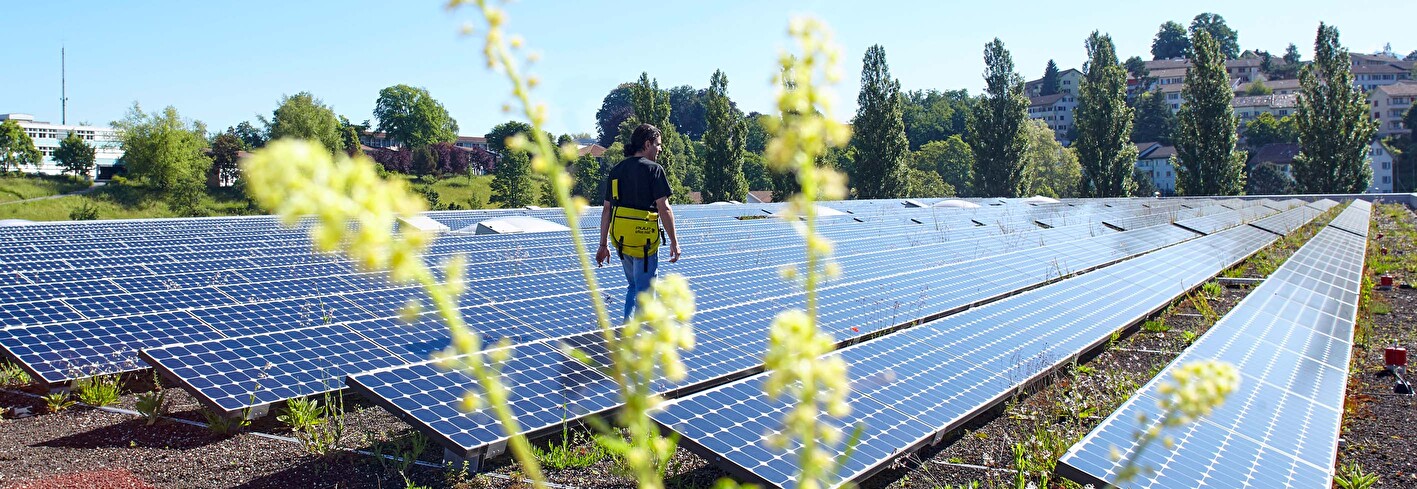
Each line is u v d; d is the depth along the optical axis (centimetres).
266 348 791
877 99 7031
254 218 1962
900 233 2272
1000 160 7644
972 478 675
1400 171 14012
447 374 705
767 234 2102
